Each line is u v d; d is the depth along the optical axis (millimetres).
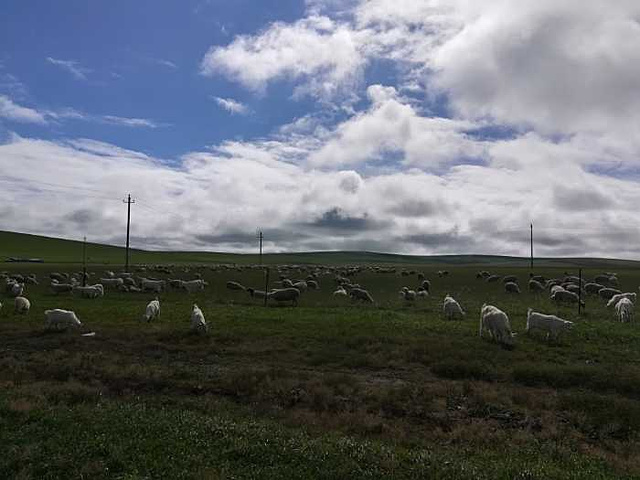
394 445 12062
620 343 24703
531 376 18578
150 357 21594
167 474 9695
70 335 25469
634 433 13703
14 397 14719
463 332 26812
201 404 15086
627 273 100438
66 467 9938
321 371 19766
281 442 11375
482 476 10102
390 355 21859
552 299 46219
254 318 31000
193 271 90375
